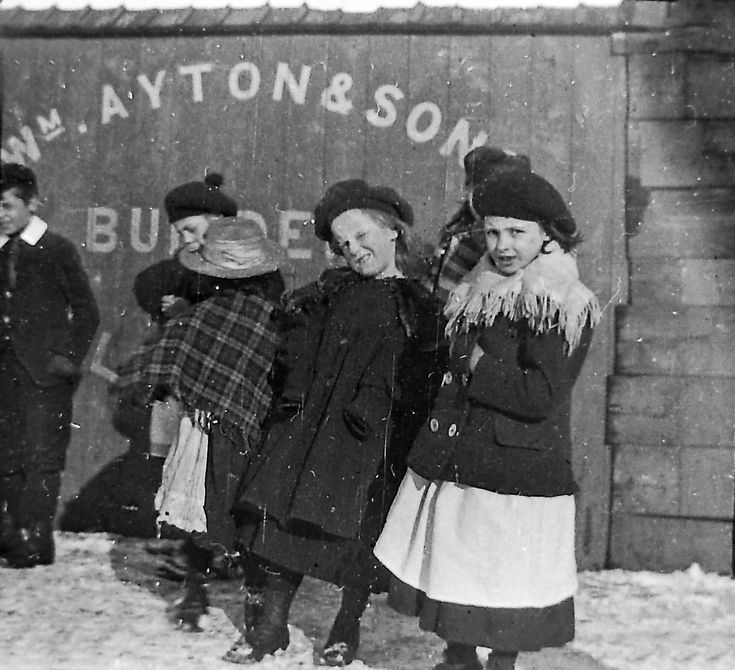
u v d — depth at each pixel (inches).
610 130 171.2
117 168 182.4
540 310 102.1
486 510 102.1
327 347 116.8
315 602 146.8
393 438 116.6
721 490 166.2
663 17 169.9
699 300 167.9
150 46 182.2
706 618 143.2
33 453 164.4
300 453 113.1
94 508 181.3
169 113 181.8
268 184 178.9
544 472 102.5
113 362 180.2
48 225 182.7
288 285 176.9
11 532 163.2
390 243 123.6
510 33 173.5
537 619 101.2
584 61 172.1
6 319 163.6
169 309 147.9
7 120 184.5
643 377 168.2
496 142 173.6
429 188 174.9
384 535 110.0
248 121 179.8
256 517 114.0
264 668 114.0
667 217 169.3
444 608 102.2
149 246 181.0
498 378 102.7
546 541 103.0
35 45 184.5
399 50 176.4
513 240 106.0
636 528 168.1
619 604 149.6
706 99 169.0
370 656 122.3
